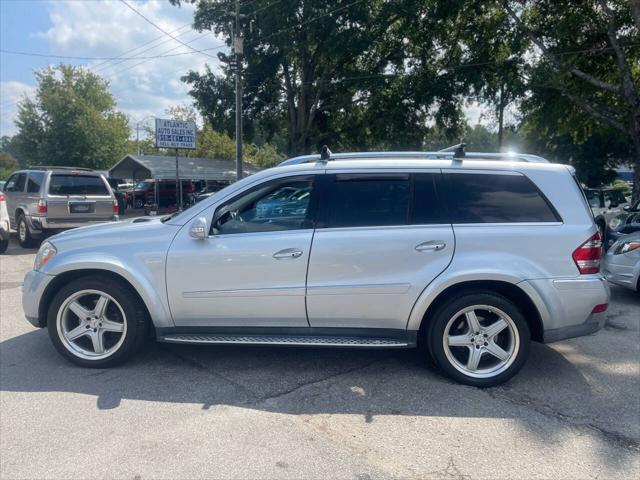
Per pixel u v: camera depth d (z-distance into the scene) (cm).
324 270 400
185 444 309
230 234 413
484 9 2277
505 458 299
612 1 1900
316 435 323
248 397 378
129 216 2420
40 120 4481
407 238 397
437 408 363
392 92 2691
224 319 416
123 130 4666
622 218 1141
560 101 2114
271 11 2558
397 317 402
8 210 1277
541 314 395
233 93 2928
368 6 2492
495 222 403
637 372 435
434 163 417
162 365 438
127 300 418
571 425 340
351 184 415
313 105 3030
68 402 365
